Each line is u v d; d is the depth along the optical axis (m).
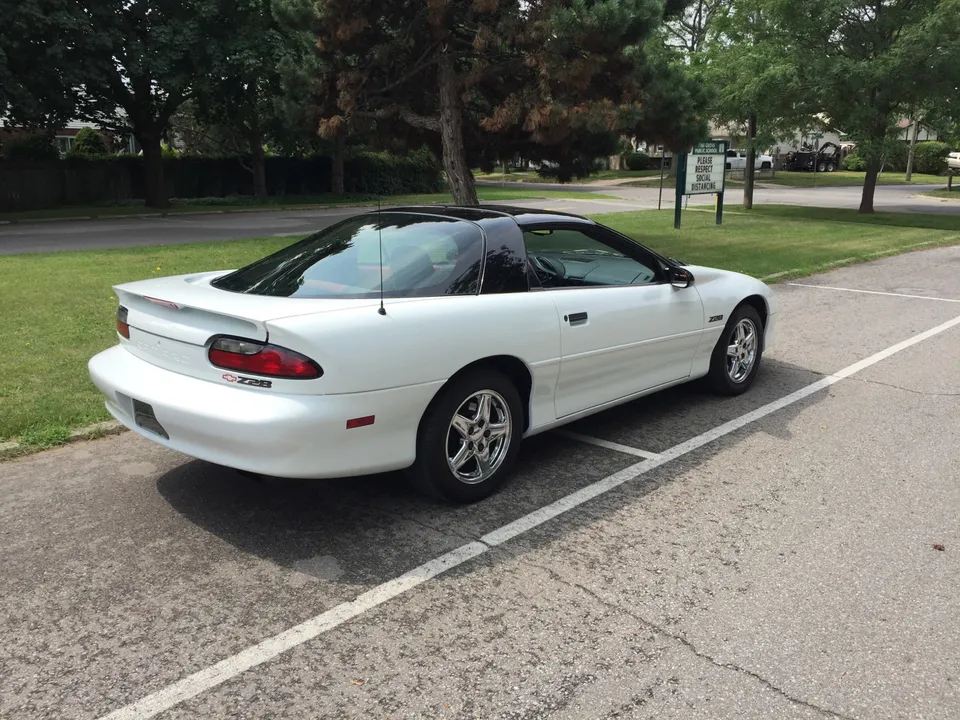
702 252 14.23
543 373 4.24
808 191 39.09
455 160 13.77
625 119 11.72
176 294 3.80
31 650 2.85
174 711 2.55
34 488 4.21
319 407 3.32
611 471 4.53
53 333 7.32
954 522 3.90
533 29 11.63
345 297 3.68
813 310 9.43
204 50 24.03
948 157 51.81
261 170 32.84
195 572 3.39
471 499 4.05
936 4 20.17
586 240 4.71
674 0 15.70
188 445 3.55
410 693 2.64
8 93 21.81
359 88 13.67
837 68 20.36
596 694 2.63
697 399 5.91
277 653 2.84
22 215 24.88
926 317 9.01
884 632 2.98
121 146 36.50
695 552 3.59
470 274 4.03
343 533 3.75
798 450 4.87
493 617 3.07
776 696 2.63
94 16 22.78
